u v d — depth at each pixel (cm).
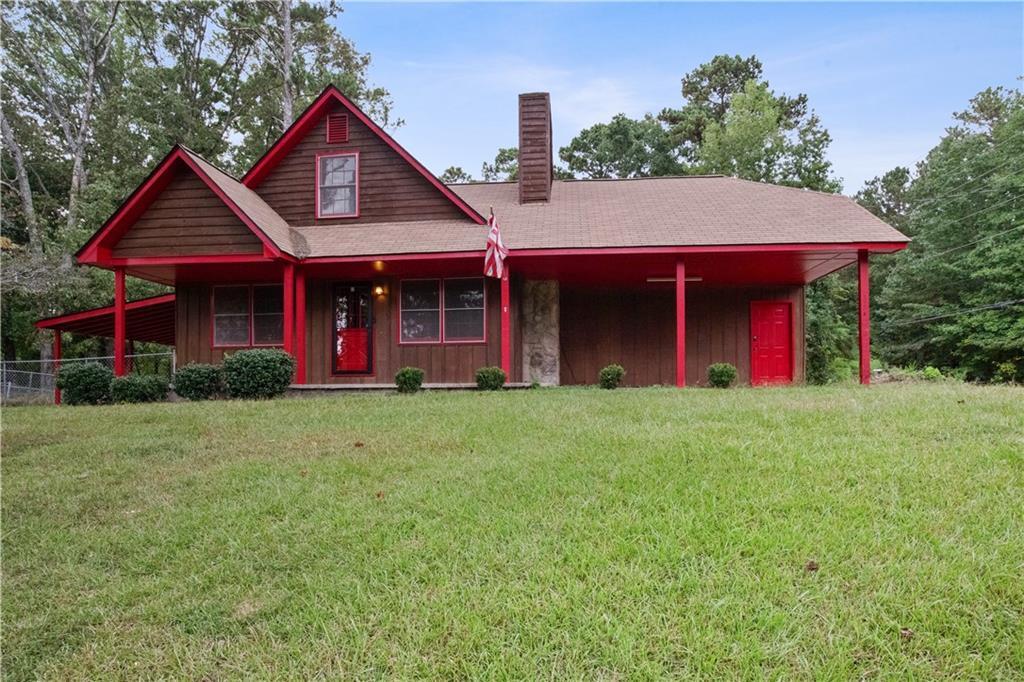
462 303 1224
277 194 1266
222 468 499
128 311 1436
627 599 268
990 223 1878
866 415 545
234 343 1284
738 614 253
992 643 230
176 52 2692
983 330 1797
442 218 1224
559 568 298
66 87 2505
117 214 1051
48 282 1722
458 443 536
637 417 603
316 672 237
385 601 281
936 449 432
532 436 542
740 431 503
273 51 2584
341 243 1135
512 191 1462
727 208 1202
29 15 2342
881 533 312
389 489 425
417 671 233
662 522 334
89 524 404
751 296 1437
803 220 1096
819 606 256
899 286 2223
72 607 301
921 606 250
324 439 584
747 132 2514
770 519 332
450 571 304
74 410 847
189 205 1071
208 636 269
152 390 1020
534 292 1366
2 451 587
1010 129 1964
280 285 1283
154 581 322
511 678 225
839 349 2411
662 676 221
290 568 324
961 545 296
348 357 1246
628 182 1495
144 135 2416
